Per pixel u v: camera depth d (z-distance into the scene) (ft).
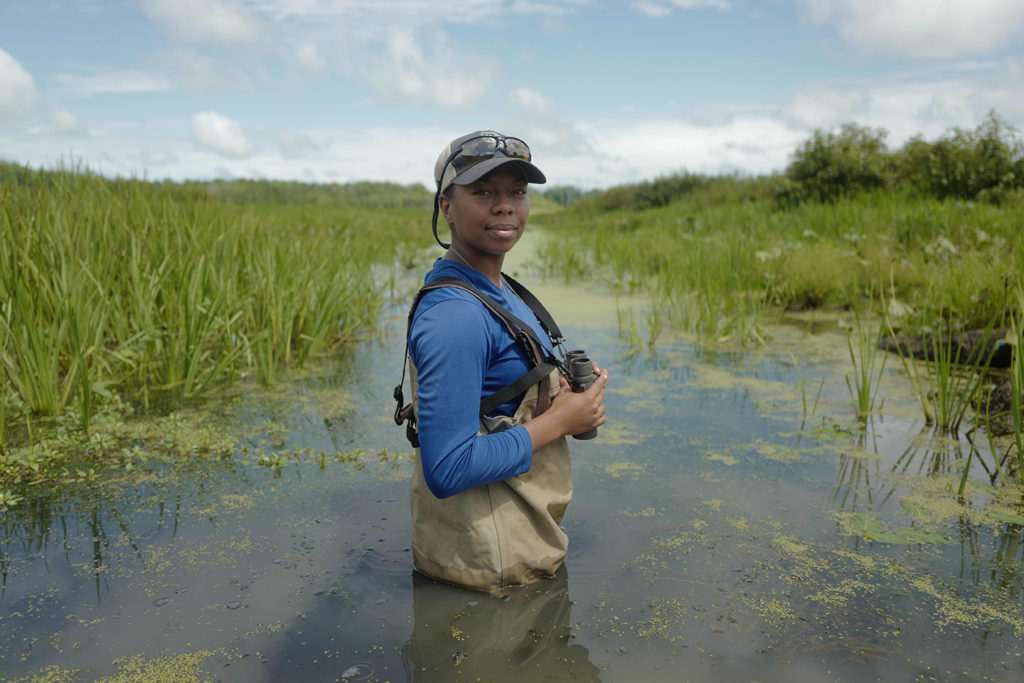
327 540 7.23
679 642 5.49
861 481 8.77
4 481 8.70
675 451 9.86
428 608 5.96
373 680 5.02
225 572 6.60
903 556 6.88
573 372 6.19
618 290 26.07
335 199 141.38
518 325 5.90
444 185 5.78
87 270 12.44
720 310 19.31
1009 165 39.06
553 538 6.38
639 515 7.82
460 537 6.15
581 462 9.46
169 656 5.33
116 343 13.62
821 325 19.26
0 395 10.35
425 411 5.48
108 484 8.70
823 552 6.97
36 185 15.34
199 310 13.83
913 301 19.39
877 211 33.24
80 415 10.89
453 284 5.68
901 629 5.66
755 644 5.46
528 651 5.38
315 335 15.88
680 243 33.12
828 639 5.53
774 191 45.96
